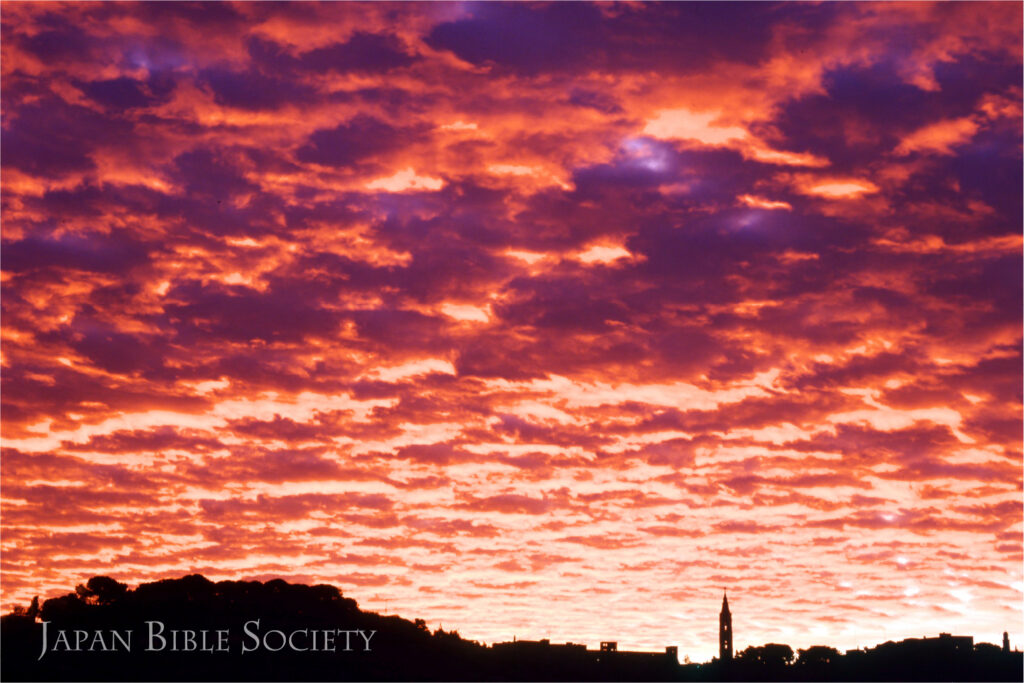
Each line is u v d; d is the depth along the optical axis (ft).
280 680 440.04
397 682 454.40
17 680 415.64
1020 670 509.76
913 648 520.42
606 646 533.55
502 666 495.00
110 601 460.55
